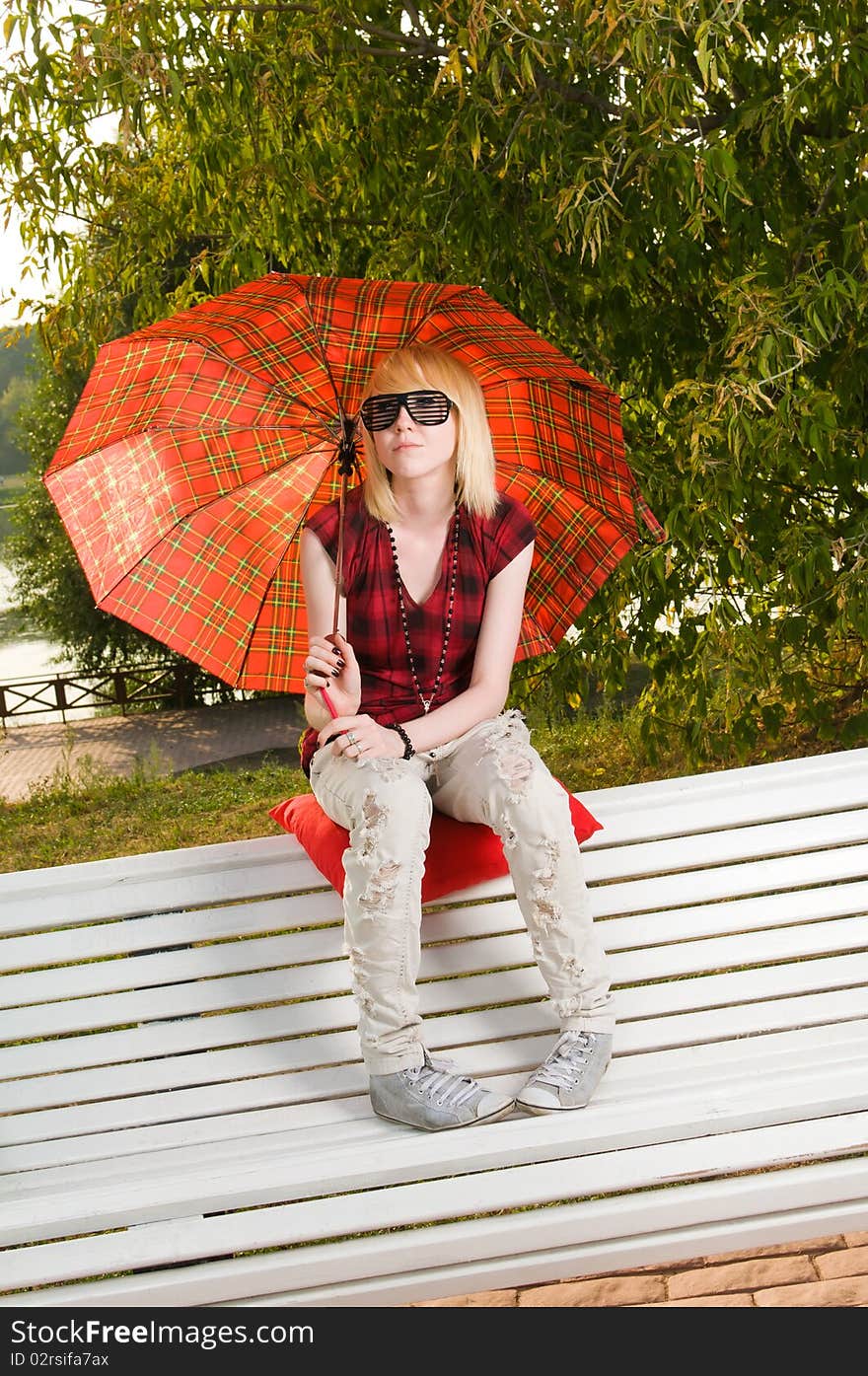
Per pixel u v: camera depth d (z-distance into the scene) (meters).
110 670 19.42
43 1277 2.08
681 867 2.57
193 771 13.72
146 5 4.29
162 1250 2.11
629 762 8.09
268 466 2.54
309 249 5.55
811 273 4.16
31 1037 2.38
